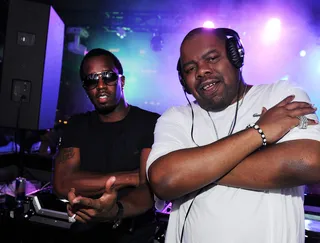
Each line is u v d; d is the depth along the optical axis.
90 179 1.96
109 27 8.11
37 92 3.36
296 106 1.20
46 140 4.11
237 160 1.17
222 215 1.22
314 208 2.36
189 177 1.19
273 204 1.21
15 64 3.37
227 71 1.33
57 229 2.30
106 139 2.05
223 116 1.39
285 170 1.14
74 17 7.57
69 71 10.63
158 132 1.46
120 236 1.91
